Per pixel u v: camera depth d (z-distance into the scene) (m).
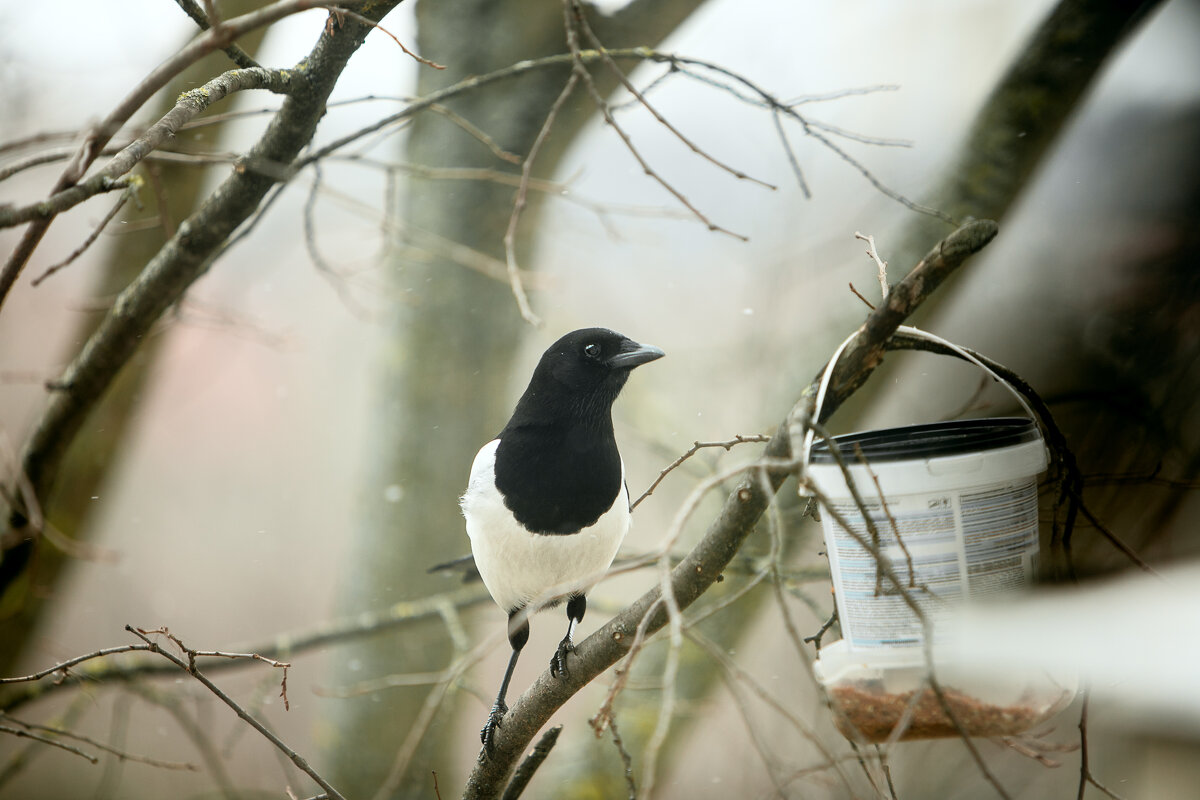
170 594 22.95
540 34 13.11
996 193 10.20
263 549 23.72
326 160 9.08
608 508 8.02
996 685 4.82
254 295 21.27
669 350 16.55
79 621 22.36
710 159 6.27
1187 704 4.54
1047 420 5.23
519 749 6.92
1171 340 7.71
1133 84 9.55
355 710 14.64
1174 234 8.45
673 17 12.59
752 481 5.20
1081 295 8.86
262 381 23.28
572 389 7.95
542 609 8.46
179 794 18.72
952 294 10.45
